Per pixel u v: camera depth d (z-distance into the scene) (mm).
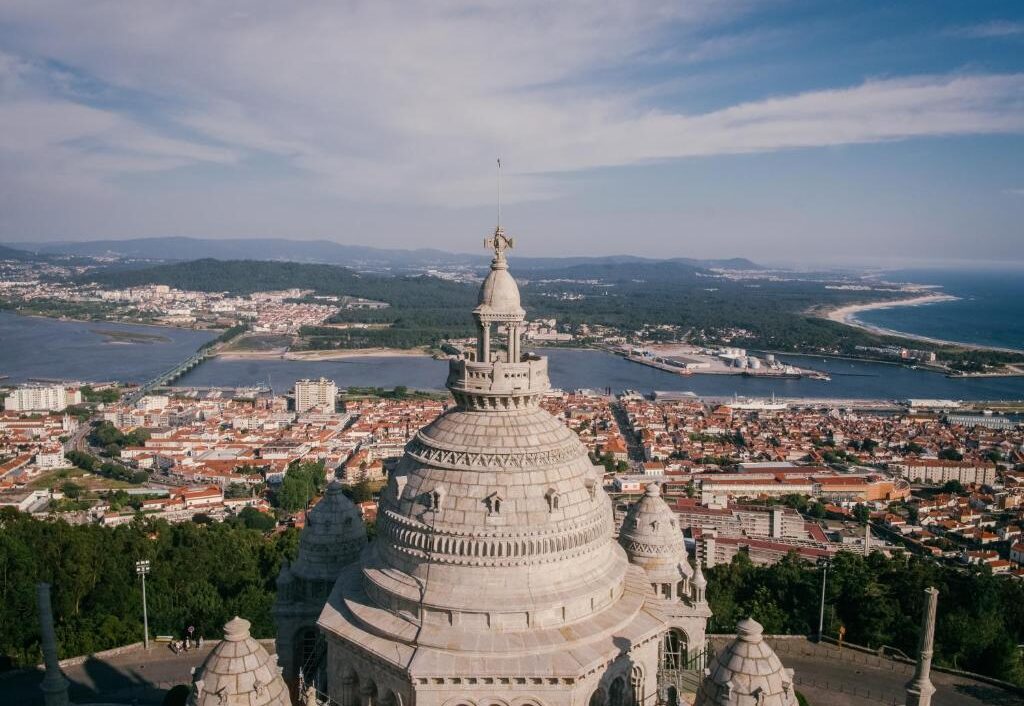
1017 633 133875
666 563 99188
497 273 76188
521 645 66062
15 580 126438
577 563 71938
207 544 156000
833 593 134125
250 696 58094
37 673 118438
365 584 75312
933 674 119625
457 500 69688
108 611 134625
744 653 59031
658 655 79812
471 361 74938
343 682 71625
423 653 66062
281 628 93750
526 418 74625
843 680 117000
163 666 121438
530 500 69812
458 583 68750
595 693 67250
